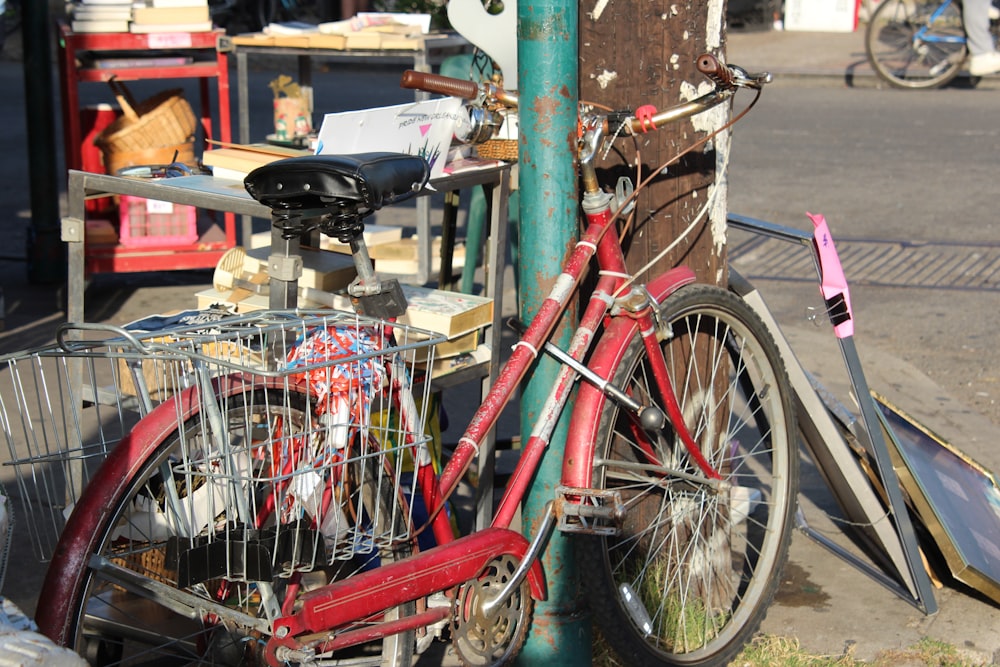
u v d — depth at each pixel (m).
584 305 2.90
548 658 2.66
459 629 2.42
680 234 2.95
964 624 3.10
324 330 2.25
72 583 2.04
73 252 2.87
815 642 3.01
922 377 4.95
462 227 7.21
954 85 13.00
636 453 3.01
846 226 7.23
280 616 2.15
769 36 16.08
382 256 5.39
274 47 5.44
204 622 2.38
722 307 2.86
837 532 3.64
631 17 2.81
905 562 3.15
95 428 3.96
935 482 3.25
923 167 8.80
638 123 2.53
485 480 2.94
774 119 10.86
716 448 3.20
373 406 2.43
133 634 2.46
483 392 3.02
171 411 2.14
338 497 2.28
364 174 2.14
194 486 2.42
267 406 2.17
